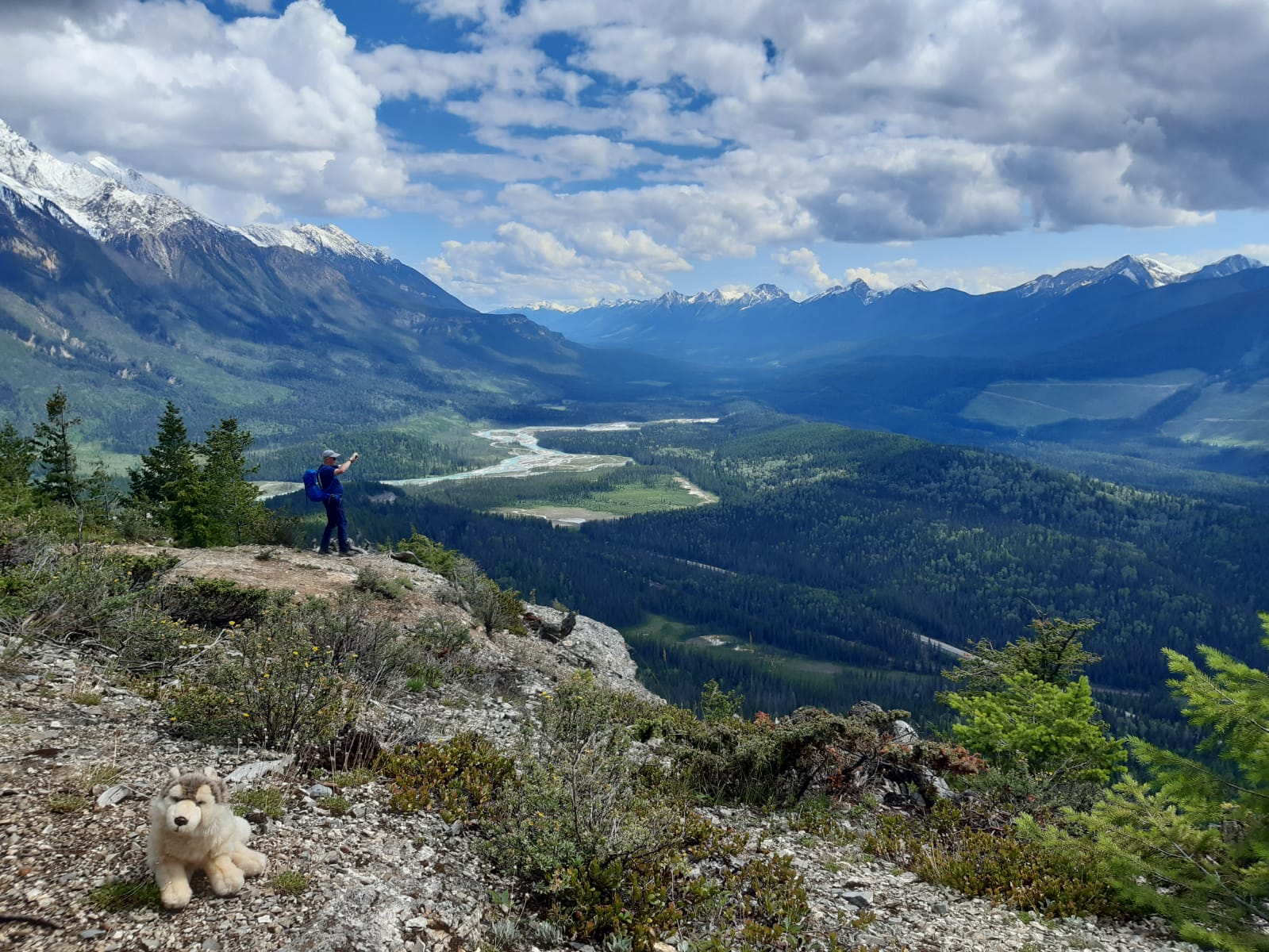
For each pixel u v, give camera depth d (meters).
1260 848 7.05
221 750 6.68
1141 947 7.07
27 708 6.62
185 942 3.88
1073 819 8.95
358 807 6.32
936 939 6.66
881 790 11.38
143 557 12.73
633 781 8.82
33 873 4.19
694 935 5.87
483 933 4.99
